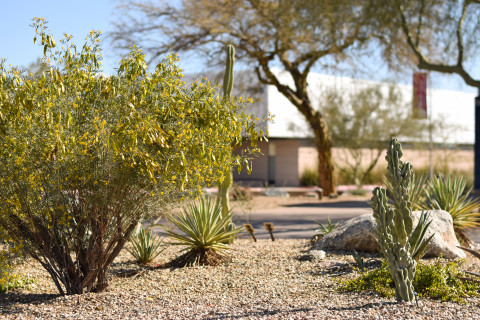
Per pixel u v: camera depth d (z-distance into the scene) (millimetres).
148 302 6195
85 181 5922
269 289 6750
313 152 38719
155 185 6152
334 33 19703
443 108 42781
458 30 16188
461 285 6062
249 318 5152
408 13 17281
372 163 31047
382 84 30188
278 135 34719
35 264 8766
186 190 6559
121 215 6625
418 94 23453
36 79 6000
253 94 26938
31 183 5895
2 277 6598
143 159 5918
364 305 5539
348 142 30188
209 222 8695
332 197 27266
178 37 22828
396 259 5633
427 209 10391
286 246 10156
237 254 9297
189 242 8734
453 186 10680
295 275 7539
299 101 27031
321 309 5430
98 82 6164
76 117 6059
